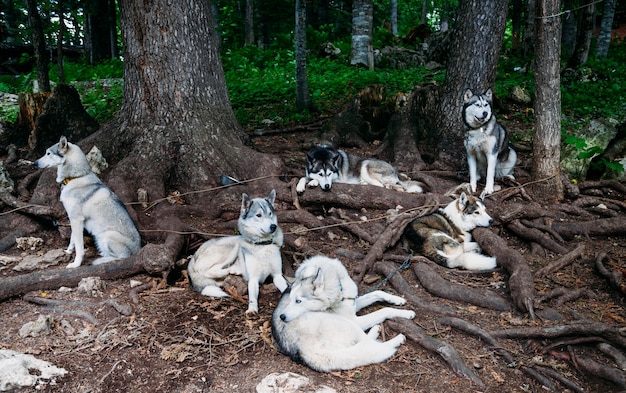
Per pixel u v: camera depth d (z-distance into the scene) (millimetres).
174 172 7121
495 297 4613
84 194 5285
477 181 7949
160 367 3639
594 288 4949
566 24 20859
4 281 4602
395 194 6828
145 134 7133
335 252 5773
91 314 4305
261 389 3320
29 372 3418
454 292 4746
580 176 8148
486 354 3883
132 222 5625
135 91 7184
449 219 6113
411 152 8820
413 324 4180
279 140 10539
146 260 4941
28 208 6062
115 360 3686
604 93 12867
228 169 7172
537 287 4906
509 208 6230
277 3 24031
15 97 13523
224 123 7492
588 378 3713
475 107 7020
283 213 6484
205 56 7297
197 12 7148
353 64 16422
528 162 8336
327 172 6801
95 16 21672
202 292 4777
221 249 4922
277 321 3977
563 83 14578
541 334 4016
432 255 5484
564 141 7930
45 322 4023
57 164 5223
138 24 6945
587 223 6203
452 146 8594
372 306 4711
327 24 24578
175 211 6387
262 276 4895
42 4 16078
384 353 3697
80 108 9109
